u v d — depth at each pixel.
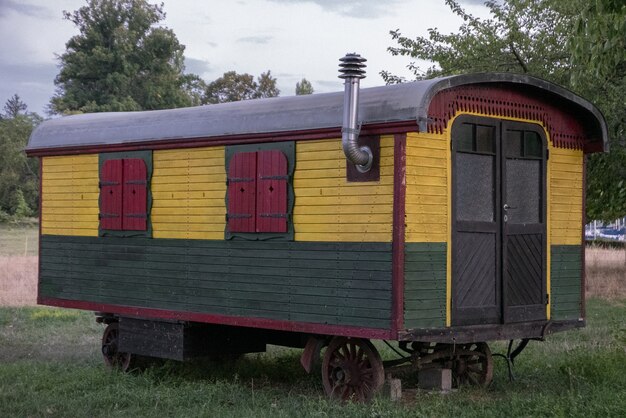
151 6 58.81
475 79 9.14
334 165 9.31
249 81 65.62
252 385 10.39
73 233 12.43
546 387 10.10
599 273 25.17
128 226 11.57
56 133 12.60
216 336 11.26
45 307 19.14
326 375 9.74
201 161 10.77
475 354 10.49
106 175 11.90
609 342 13.26
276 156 9.84
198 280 10.76
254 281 10.10
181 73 61.56
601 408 8.48
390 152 8.80
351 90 8.70
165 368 11.67
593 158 19.34
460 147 9.31
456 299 9.19
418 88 8.65
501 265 9.70
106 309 11.89
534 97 10.16
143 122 11.48
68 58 56.53
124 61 55.50
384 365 9.99
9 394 9.86
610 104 17.75
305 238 9.58
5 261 28.34
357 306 9.04
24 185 57.81
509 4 21.64
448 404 9.02
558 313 10.43
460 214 9.32
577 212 10.74
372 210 8.94
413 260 8.80
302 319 9.58
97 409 9.39
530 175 10.20
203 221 10.73
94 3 57.47
